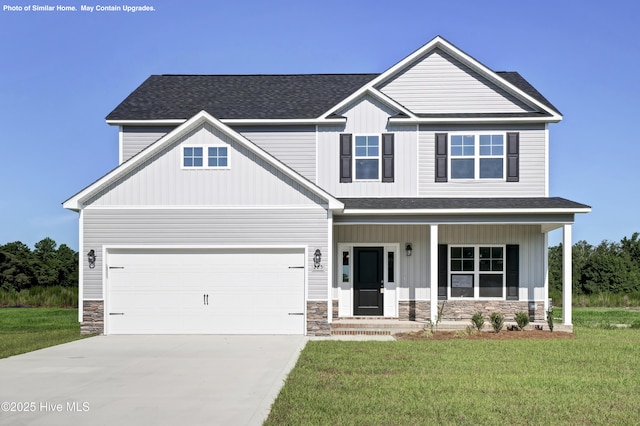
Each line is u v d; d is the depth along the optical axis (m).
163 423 8.22
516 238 20.81
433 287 18.88
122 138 21.27
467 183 20.72
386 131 20.83
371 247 20.91
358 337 17.73
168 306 18.17
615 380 11.08
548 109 20.58
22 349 15.29
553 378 11.24
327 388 10.33
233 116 20.98
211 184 18.20
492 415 8.64
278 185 18.19
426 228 20.83
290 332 18.05
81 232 18.17
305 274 18.06
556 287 41.34
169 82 24.56
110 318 18.16
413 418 8.47
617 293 39.81
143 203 18.20
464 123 20.77
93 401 9.53
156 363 13.08
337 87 23.69
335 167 20.83
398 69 21.30
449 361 13.09
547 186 20.72
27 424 8.27
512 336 17.53
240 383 10.86
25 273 45.53
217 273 18.19
